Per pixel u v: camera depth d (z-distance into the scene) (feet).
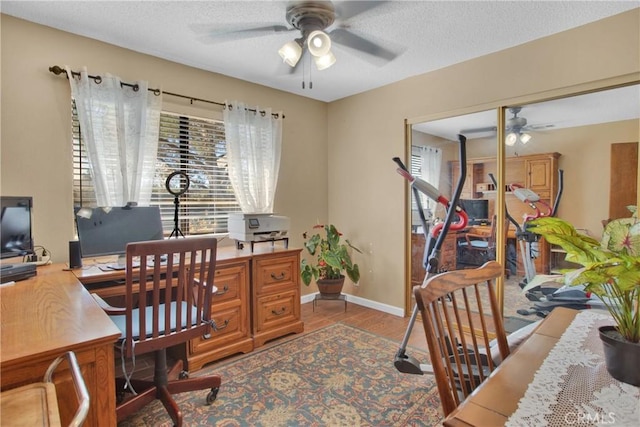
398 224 11.30
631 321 2.86
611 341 2.90
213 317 8.05
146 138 8.59
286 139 12.07
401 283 11.29
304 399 6.53
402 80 10.95
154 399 6.11
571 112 8.01
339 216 13.10
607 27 7.28
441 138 10.22
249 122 10.62
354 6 6.66
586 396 2.64
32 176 7.38
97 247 6.78
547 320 4.45
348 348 8.76
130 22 7.34
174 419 5.57
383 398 6.54
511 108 8.87
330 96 12.67
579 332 3.99
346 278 13.03
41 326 3.93
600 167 7.73
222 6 6.72
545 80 8.14
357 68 9.93
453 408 2.89
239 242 9.58
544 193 8.48
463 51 8.86
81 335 3.71
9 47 7.07
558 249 8.52
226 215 10.66
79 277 6.23
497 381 2.89
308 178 12.78
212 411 6.19
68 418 3.64
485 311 9.65
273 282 9.30
